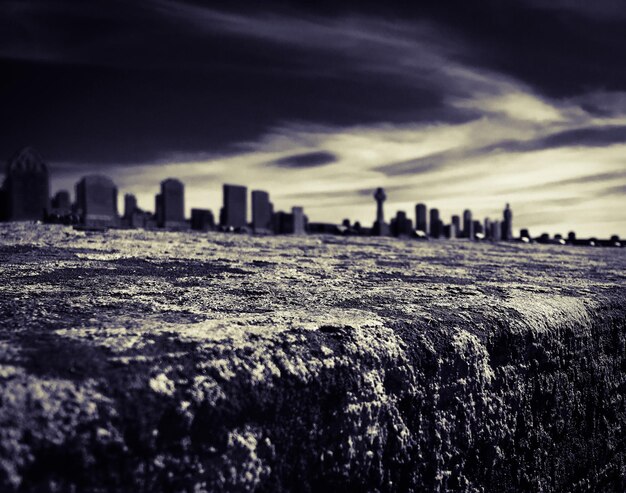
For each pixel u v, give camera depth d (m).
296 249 9.40
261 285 4.09
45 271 4.39
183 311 2.76
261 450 1.80
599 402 3.59
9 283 3.66
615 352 3.88
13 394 1.46
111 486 1.48
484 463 2.62
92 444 1.46
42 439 1.39
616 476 3.62
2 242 7.18
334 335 2.31
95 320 2.40
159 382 1.69
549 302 3.69
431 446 2.37
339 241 13.32
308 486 1.92
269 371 1.93
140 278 4.25
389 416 2.23
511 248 15.59
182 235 11.07
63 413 1.46
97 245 7.45
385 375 2.28
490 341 2.84
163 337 2.05
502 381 2.82
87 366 1.68
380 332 2.46
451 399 2.54
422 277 5.30
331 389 2.05
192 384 1.74
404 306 3.16
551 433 3.11
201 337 2.07
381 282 4.61
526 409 2.94
